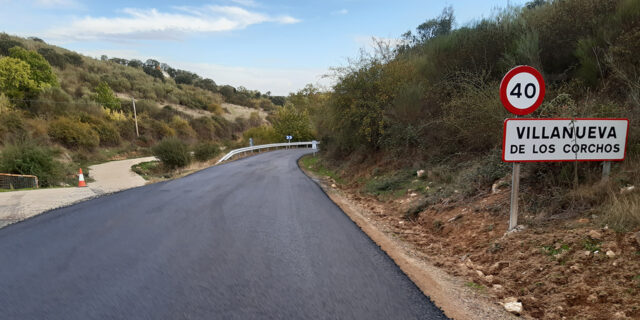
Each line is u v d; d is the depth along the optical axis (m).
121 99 56.00
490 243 4.34
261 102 111.06
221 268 3.68
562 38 7.98
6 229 5.44
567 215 4.16
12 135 26.23
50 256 4.12
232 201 7.89
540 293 3.01
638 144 4.54
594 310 2.59
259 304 2.85
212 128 58.66
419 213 6.66
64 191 9.94
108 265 3.80
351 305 2.84
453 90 9.44
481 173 6.57
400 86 12.68
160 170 22.69
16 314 2.72
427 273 3.60
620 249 3.14
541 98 4.09
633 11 6.50
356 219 6.14
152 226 5.55
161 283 3.30
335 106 15.38
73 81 59.34
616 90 6.06
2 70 36.75
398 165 11.16
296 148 46.44
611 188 4.08
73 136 31.41
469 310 2.79
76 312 2.74
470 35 10.17
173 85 92.50
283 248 4.37
